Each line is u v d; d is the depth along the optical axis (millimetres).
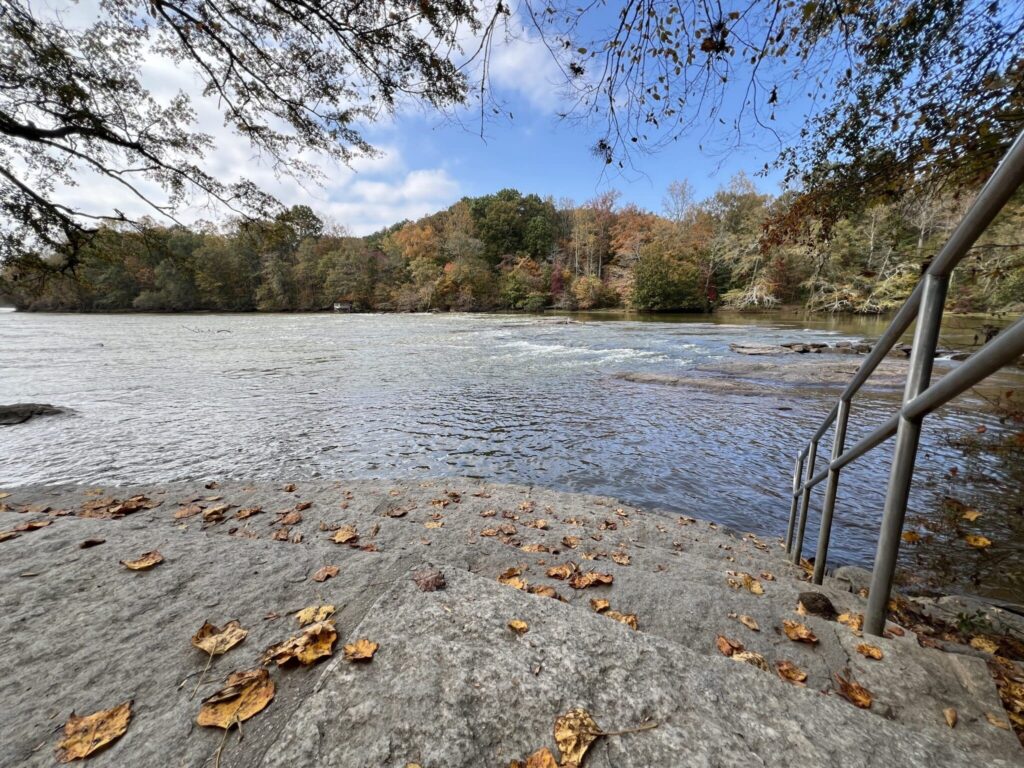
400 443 6965
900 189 3832
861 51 3258
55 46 6160
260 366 14109
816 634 1755
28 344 20016
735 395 10273
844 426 2322
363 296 56719
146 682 1255
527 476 5711
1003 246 3648
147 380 11828
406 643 1325
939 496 4738
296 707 1163
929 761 1026
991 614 2492
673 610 2035
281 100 5379
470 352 17297
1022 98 2795
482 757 994
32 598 1630
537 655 1294
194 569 1852
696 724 1095
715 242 42094
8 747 1051
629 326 28312
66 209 7715
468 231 60500
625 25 2420
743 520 4629
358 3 3578
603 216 52500
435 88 4316
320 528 3266
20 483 5344
